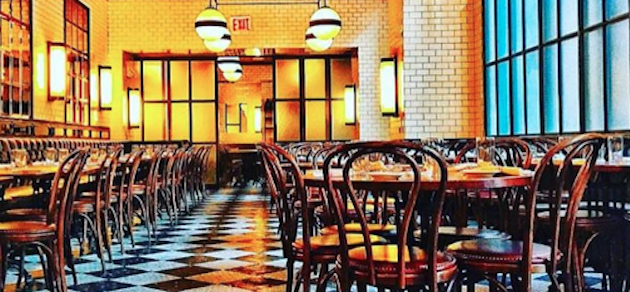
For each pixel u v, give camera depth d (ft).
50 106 28.63
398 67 30.71
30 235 11.88
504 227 13.46
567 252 9.29
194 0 39.06
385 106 31.09
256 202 34.22
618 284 12.97
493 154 12.04
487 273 9.37
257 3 38.93
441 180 8.04
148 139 42.86
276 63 42.96
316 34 28.12
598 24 17.69
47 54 28.22
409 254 8.83
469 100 26.68
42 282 14.58
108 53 38.60
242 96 58.03
